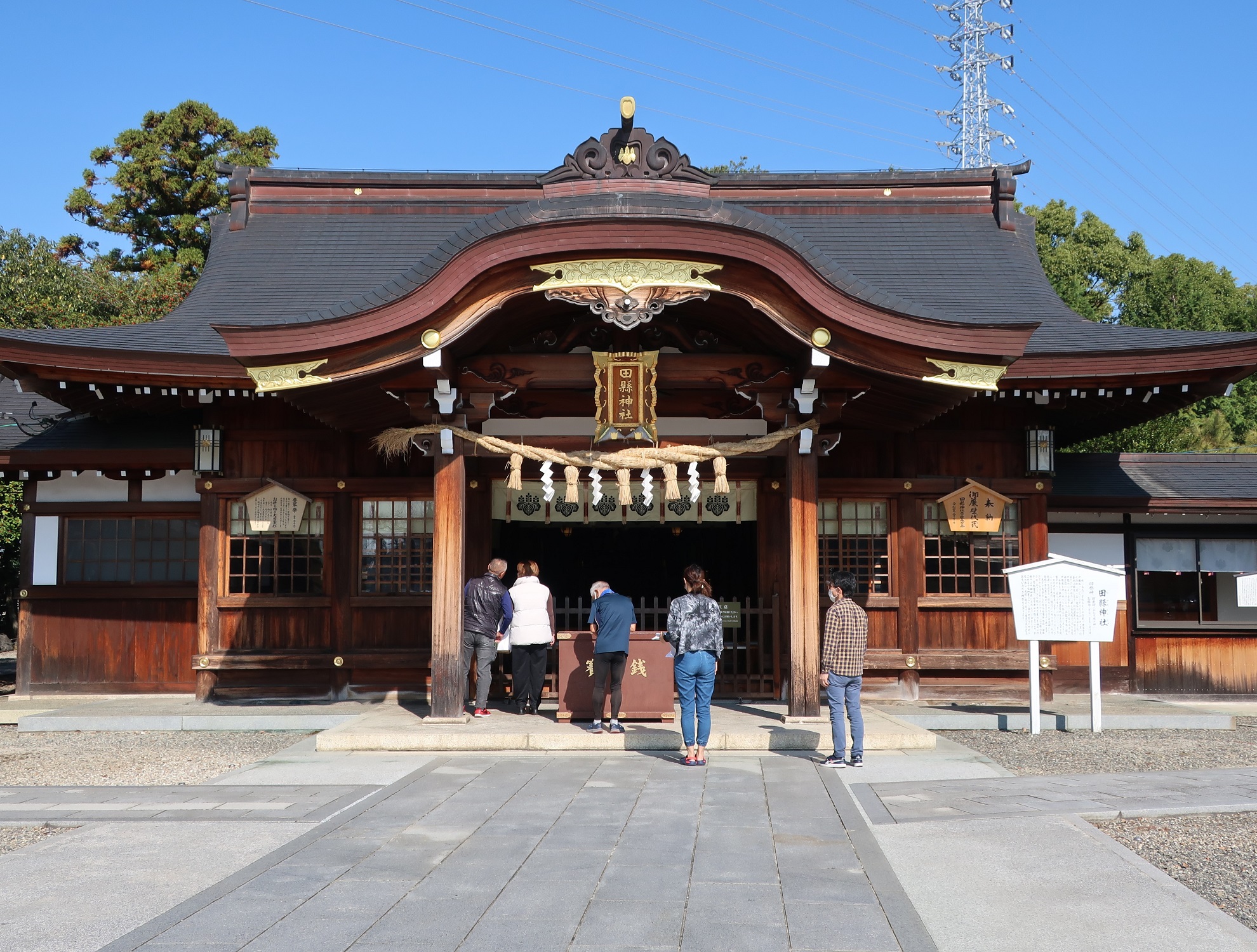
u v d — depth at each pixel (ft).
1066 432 51.55
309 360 31.63
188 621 44.93
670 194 34.58
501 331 34.30
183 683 44.62
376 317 31.01
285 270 47.60
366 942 15.37
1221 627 47.96
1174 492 46.65
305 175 52.19
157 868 19.25
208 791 26.16
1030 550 43.01
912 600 42.50
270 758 30.99
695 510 43.27
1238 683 47.83
